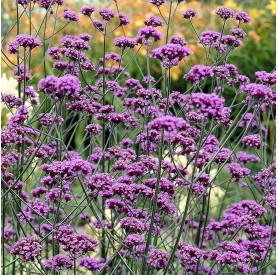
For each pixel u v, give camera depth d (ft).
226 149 15.53
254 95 11.69
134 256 12.66
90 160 15.88
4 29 38.17
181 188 15.97
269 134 28.30
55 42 35.65
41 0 16.28
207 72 11.50
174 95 15.67
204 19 39.32
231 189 24.86
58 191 13.24
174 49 12.04
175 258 16.69
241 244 14.14
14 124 12.98
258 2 43.11
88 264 13.85
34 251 11.46
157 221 13.08
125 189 12.65
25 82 14.93
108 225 15.26
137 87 16.89
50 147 15.90
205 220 15.81
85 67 16.16
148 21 14.70
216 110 10.44
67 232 11.80
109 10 15.81
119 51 36.29
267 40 37.99
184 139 13.70
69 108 15.12
